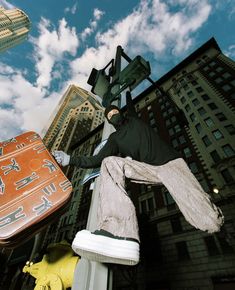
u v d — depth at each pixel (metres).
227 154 18.23
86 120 86.69
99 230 0.89
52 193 1.19
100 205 0.97
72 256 1.74
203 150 20.20
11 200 1.09
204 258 14.19
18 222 1.01
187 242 15.61
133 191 22.89
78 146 51.28
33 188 1.19
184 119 3.50
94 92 3.11
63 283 1.64
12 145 1.46
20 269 12.82
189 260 14.73
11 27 113.69
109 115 1.74
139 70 2.76
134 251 0.82
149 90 36.56
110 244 0.83
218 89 24.30
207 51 31.53
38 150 1.48
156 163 1.26
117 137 1.52
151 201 20.41
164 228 17.48
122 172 1.16
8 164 1.30
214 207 1.04
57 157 1.59
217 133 20.19
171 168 1.21
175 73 34.25
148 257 16.48
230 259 13.13
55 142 79.12
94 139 45.62
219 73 26.39
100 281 1.22
